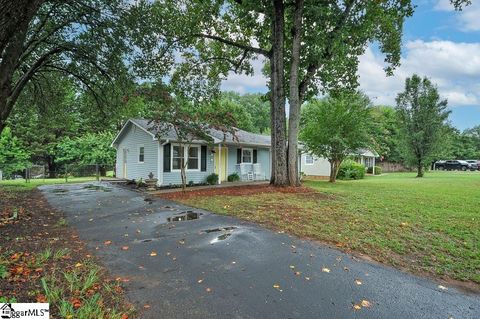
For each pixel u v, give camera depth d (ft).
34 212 25.23
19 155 68.69
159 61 41.27
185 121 39.11
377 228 20.42
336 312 9.86
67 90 50.83
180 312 9.48
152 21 35.32
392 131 138.21
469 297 11.48
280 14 39.86
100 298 10.07
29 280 11.03
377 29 44.45
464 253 16.22
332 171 62.28
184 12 43.06
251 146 62.59
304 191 37.11
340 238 18.16
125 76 37.01
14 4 15.56
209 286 11.43
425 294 11.51
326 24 39.50
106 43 33.63
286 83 45.34
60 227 20.04
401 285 12.21
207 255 14.87
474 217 24.00
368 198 33.53
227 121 42.39
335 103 57.98
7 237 16.83
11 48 17.89
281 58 40.34
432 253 16.19
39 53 38.55
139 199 33.27
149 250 15.49
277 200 30.35
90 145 81.56
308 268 13.53
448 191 41.83
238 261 14.12
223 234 18.61
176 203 30.14
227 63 51.62
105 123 54.29
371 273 13.28
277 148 40.91
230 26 47.85
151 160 49.52
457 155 169.37
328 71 46.32
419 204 29.81
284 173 40.93
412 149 83.35
